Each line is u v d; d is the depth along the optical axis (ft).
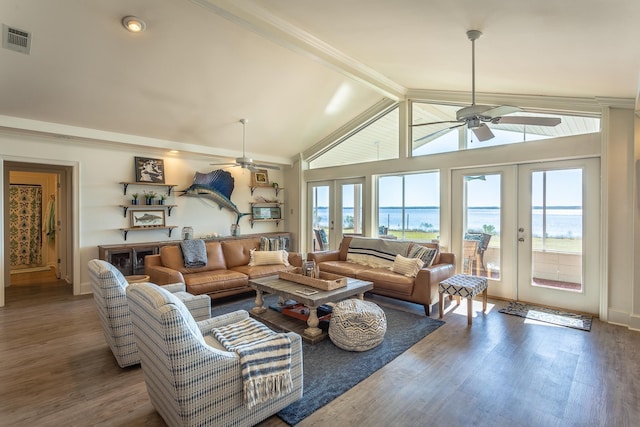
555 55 8.89
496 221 14.79
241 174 22.20
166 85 12.97
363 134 19.86
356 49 12.04
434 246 14.85
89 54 10.68
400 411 6.66
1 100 11.91
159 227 18.29
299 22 10.27
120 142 15.72
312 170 22.41
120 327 8.14
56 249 20.20
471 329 10.93
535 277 13.78
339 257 17.76
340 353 9.23
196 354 5.21
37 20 9.15
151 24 9.94
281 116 17.37
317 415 6.53
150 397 6.49
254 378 5.75
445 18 8.04
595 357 8.91
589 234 12.44
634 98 10.93
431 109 16.84
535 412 6.61
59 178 18.80
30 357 9.05
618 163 11.51
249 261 16.57
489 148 14.67
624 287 11.39
